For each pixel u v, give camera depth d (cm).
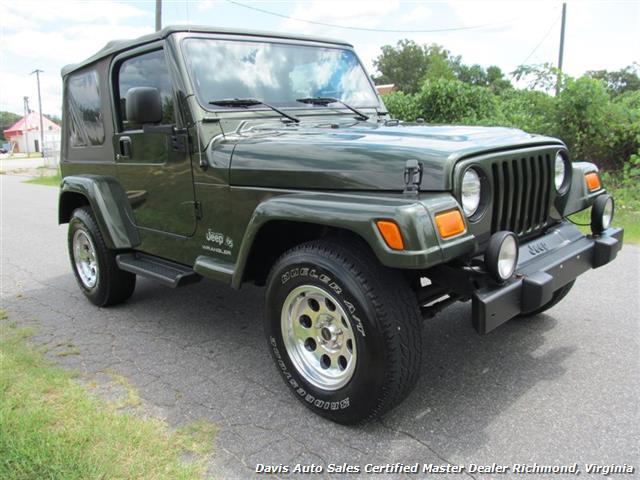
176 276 338
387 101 1180
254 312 417
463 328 363
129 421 260
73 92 438
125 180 385
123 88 374
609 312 383
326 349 259
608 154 906
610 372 298
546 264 264
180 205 334
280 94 344
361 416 244
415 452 235
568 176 307
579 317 375
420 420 258
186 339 368
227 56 331
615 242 303
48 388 293
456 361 317
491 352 327
